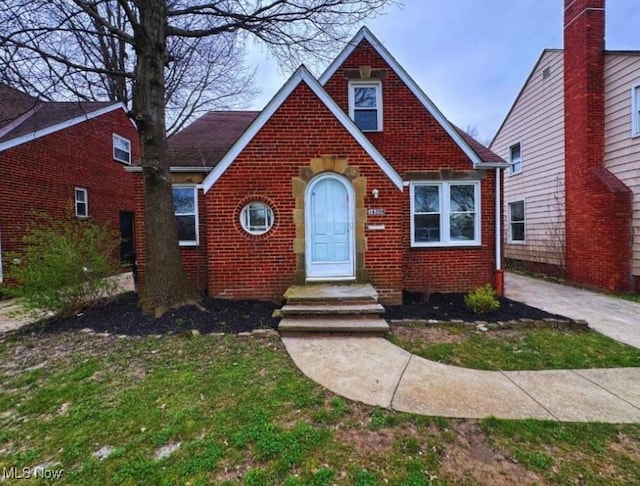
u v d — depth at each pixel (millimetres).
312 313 5492
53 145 11086
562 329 5543
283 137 6727
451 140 8227
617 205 8305
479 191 8180
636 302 7457
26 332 5480
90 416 3104
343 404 3234
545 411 3141
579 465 2471
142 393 3475
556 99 10578
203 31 6609
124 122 15180
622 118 8477
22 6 5484
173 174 7887
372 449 2623
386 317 5965
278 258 6805
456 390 3523
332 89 8336
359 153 6793
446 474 2371
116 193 14602
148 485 2307
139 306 6273
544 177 11258
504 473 2385
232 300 6734
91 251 6441
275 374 3865
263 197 6742
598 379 3809
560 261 10484
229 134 9523
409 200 8156
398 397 3371
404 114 8250
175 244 6324
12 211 9578
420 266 8125
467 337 5102
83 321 5797
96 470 2451
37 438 2838
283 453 2568
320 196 6914
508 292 8672
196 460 2510
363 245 6828
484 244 8172
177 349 4602
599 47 9023
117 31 5859
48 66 5793
